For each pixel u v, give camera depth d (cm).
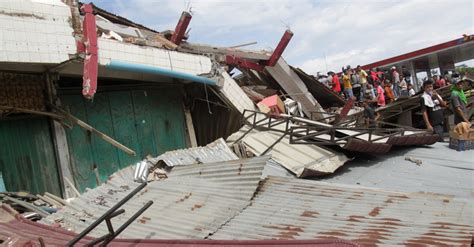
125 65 757
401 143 888
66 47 677
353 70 1745
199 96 1032
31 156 716
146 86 933
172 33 1090
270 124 912
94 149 816
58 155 743
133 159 886
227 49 1142
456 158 845
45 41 653
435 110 1031
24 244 350
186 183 605
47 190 728
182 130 1003
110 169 840
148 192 596
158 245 375
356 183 723
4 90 683
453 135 936
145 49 806
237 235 439
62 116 736
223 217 491
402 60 2208
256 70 1254
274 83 1405
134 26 1170
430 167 791
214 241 366
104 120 846
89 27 701
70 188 744
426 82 1023
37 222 507
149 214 518
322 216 469
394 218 445
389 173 769
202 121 1057
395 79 1872
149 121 932
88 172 796
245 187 563
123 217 524
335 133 869
